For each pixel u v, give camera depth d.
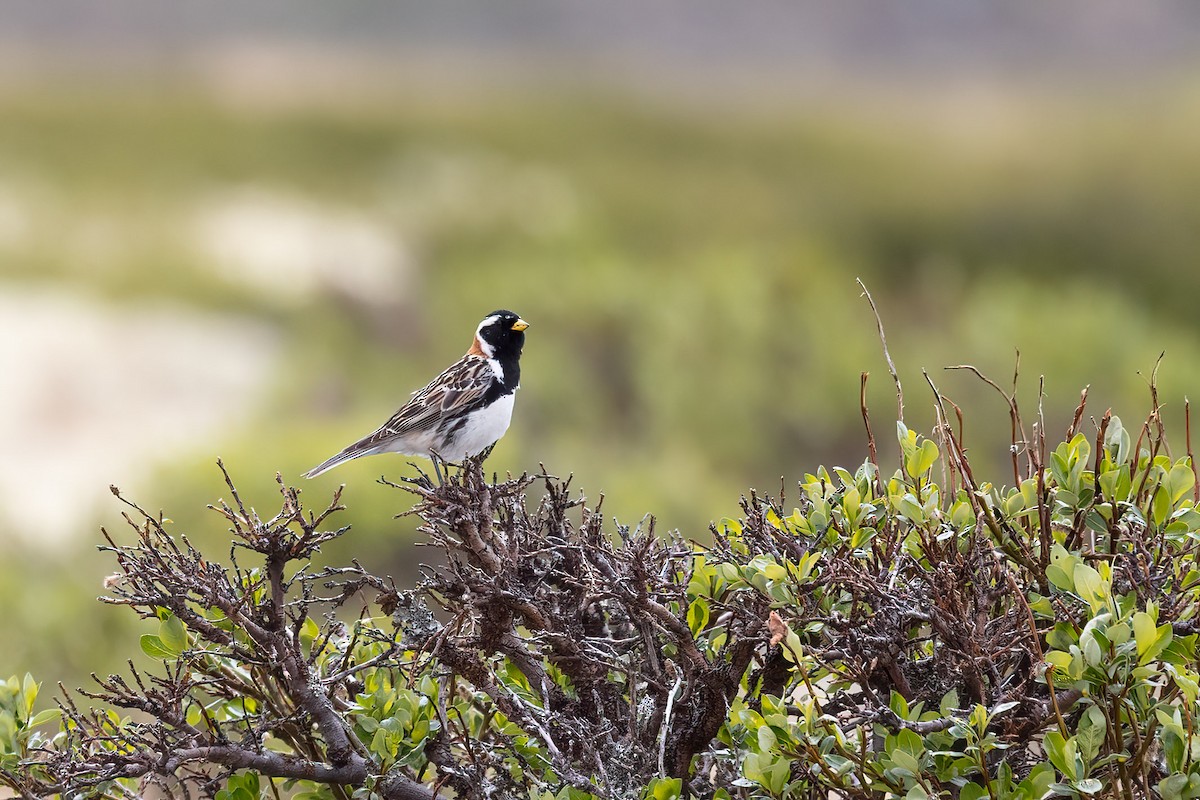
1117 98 57.69
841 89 68.69
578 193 35.88
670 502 16.55
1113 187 35.28
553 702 4.26
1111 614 3.39
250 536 3.90
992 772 3.83
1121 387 21.45
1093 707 3.45
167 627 3.98
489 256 28.69
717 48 91.75
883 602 3.79
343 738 4.01
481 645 4.21
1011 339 22.45
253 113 45.12
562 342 21.66
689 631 4.02
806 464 19.61
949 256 30.09
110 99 46.59
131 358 20.36
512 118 47.38
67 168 35.91
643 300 22.64
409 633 4.17
